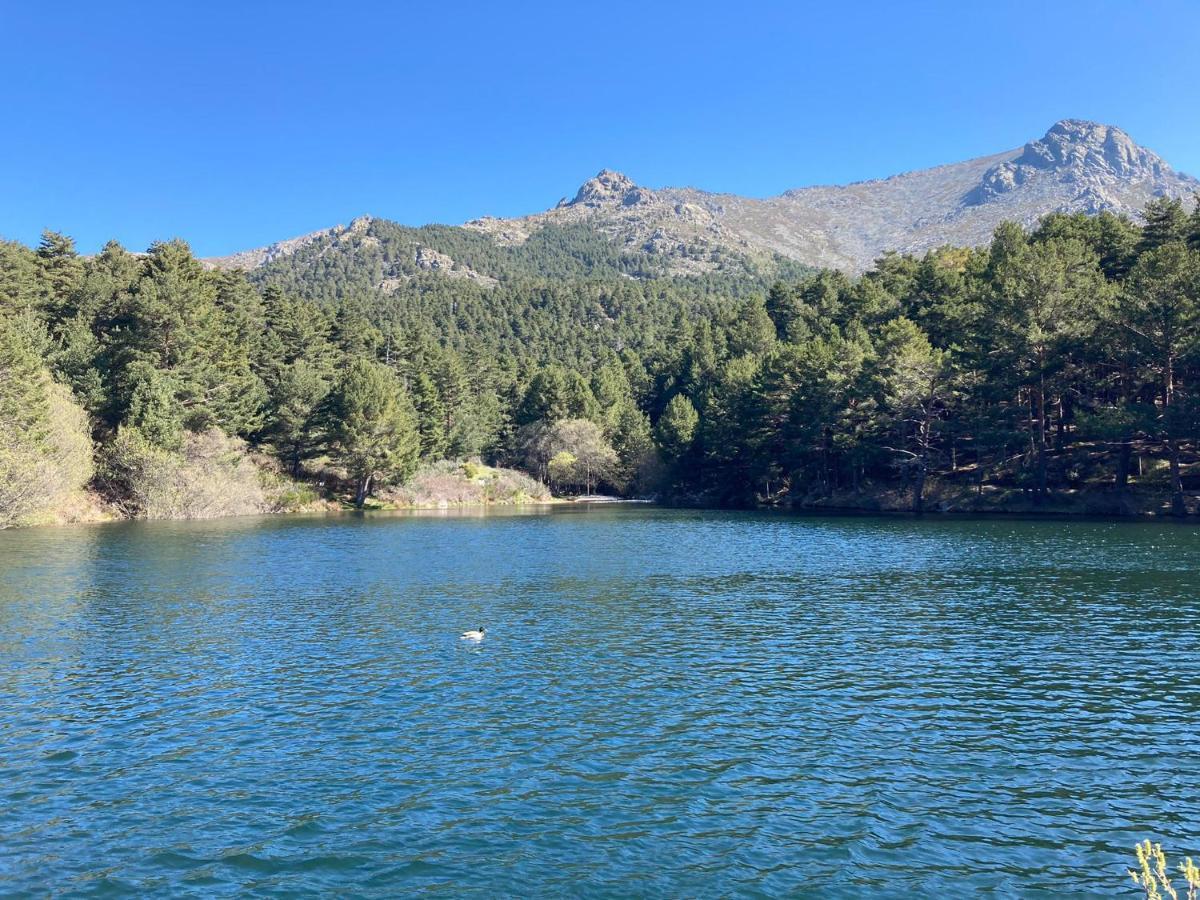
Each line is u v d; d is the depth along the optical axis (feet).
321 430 342.85
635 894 37.01
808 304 540.52
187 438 284.61
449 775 50.75
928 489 288.51
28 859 40.32
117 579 132.87
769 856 40.50
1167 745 55.57
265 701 66.08
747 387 375.04
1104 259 308.19
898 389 276.21
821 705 64.64
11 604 109.91
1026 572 132.98
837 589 121.49
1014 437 252.01
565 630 93.20
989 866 39.47
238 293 386.32
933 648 83.30
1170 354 222.48
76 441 248.11
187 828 43.73
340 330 461.78
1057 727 59.31
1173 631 89.04
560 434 455.63
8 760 53.42
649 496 449.89
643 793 48.06
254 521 268.41
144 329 285.02
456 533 226.79
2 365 221.05
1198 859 39.88
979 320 282.15
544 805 46.42
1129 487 242.99
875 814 45.21
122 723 60.75
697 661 78.64
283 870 39.29
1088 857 40.32
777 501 360.69
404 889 37.52
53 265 339.77
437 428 416.05
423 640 88.12
